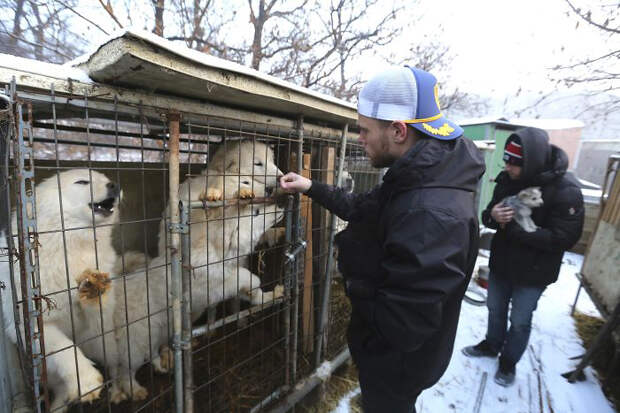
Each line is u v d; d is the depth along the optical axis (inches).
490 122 278.1
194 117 59.9
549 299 174.9
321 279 103.4
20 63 40.3
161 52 41.1
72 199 68.5
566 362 120.1
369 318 49.3
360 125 52.3
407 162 44.5
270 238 113.5
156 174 119.0
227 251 96.0
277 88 61.4
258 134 76.5
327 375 95.4
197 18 198.4
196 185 98.1
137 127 98.7
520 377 109.9
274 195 77.0
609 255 129.3
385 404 58.4
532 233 90.9
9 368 57.3
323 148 98.5
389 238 44.9
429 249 41.2
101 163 105.6
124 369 82.4
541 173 92.6
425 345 51.6
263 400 81.8
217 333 112.3
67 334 71.8
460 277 41.8
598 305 125.0
